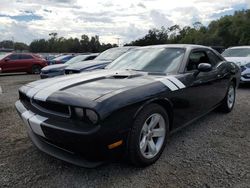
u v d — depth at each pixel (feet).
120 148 8.40
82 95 8.24
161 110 9.68
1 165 9.48
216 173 8.93
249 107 18.06
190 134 12.66
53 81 10.20
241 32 195.93
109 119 7.73
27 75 51.03
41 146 9.40
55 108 8.55
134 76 10.71
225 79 15.15
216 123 14.37
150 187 8.14
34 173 8.95
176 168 9.29
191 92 11.43
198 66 11.88
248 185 8.21
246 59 26.94
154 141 9.84
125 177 8.71
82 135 7.64
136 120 8.63
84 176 8.79
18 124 14.35
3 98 22.54
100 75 10.94
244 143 11.50
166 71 11.57
